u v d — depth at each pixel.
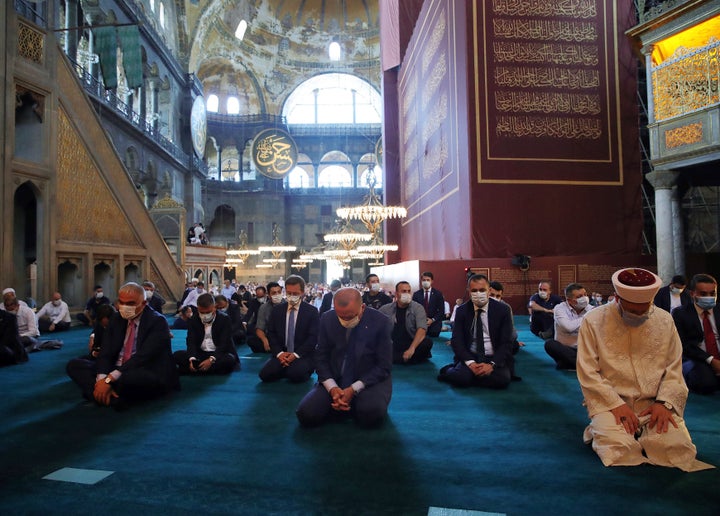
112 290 12.12
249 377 4.99
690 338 4.03
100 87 17.39
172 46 26.38
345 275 38.06
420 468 2.51
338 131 36.16
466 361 4.29
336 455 2.72
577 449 2.78
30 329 7.09
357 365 3.31
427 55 15.74
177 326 10.47
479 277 4.34
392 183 21.78
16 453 2.79
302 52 34.84
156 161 22.78
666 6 8.83
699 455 2.63
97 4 16.67
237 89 34.66
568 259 11.42
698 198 14.30
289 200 35.91
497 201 11.65
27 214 11.19
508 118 11.80
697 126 8.40
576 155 11.89
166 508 2.09
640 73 14.58
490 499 2.14
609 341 2.67
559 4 12.13
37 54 9.95
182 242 16.92
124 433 3.16
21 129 10.04
